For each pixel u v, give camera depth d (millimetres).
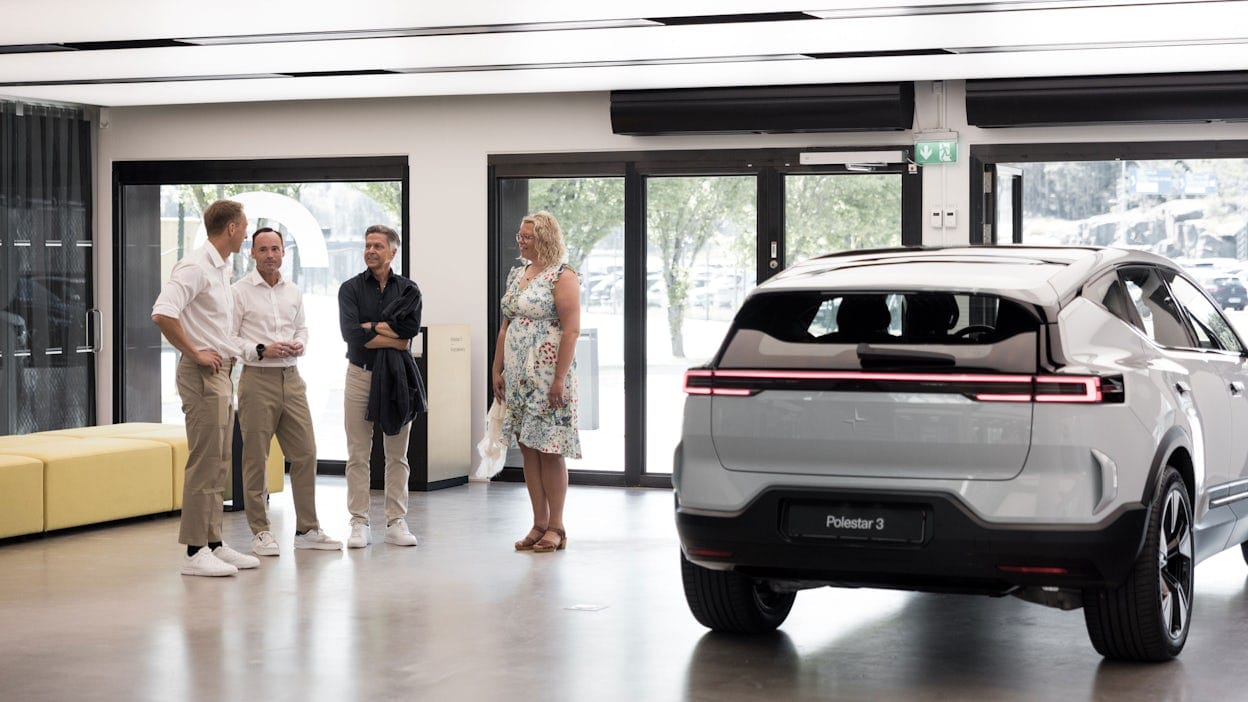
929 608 6148
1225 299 9477
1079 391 4512
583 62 8898
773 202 10141
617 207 10562
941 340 4742
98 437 9000
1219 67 8914
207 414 6914
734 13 7312
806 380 4793
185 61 9023
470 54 8656
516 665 5160
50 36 8141
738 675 4992
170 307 6781
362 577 6930
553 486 7758
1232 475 5789
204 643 5535
